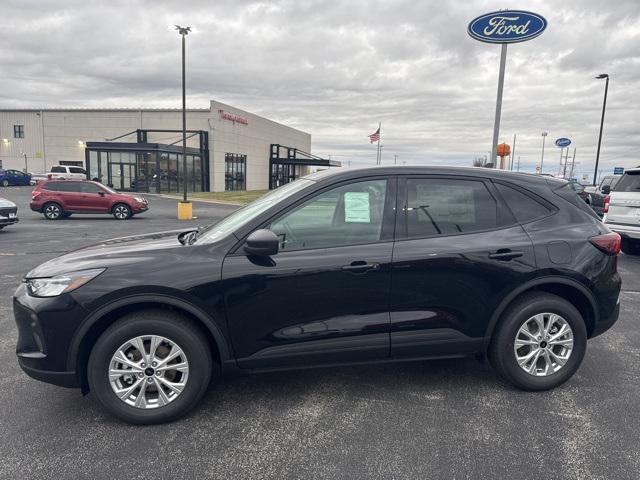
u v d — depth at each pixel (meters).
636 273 8.09
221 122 40.78
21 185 39.12
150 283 2.93
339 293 3.15
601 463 2.66
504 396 3.46
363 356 3.27
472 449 2.79
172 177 35.88
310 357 3.19
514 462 2.66
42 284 2.99
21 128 43.72
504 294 3.35
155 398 3.11
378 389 3.57
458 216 3.39
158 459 2.69
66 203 18.05
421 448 2.80
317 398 3.43
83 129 41.72
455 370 3.92
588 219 3.62
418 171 3.40
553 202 3.57
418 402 3.37
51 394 3.48
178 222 17.25
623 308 5.87
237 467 2.62
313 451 2.77
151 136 40.28
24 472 2.56
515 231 3.41
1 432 2.96
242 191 43.25
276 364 3.18
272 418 3.15
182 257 3.06
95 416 3.17
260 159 50.53
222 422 3.10
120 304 2.93
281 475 2.55
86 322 2.91
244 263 3.06
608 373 3.88
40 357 2.95
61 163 42.50
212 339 3.24
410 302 3.25
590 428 3.02
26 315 2.98
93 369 2.96
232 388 3.59
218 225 3.63
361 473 2.57
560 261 3.40
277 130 55.38
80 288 2.91
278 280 3.07
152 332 2.99
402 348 3.29
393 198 3.32
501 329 3.42
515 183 3.54
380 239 3.24
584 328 3.50
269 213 3.18
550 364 3.50
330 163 53.44
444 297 3.28
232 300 3.04
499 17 10.05
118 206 18.47
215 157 40.12
